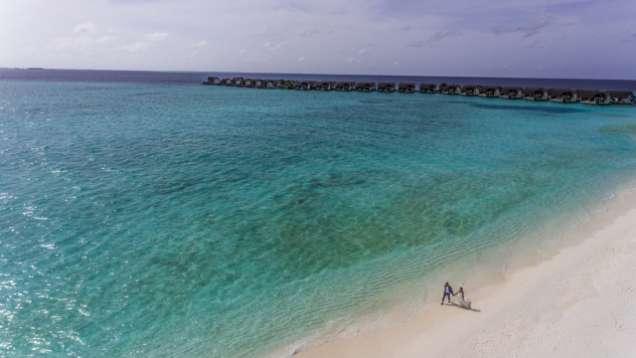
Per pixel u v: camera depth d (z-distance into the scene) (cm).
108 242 1850
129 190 2512
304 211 2258
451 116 6144
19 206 2216
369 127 5012
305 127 4959
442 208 2333
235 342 1268
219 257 1756
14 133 4216
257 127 4906
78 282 1545
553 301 1450
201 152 3506
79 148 3562
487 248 1869
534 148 3916
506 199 2488
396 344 1260
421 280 1611
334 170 3041
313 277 1628
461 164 3275
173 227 2023
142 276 1597
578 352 1183
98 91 10438
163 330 1315
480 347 1227
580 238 1977
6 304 1405
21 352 1200
